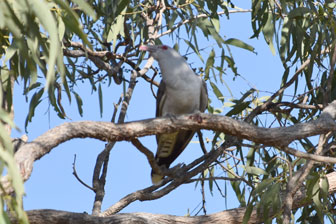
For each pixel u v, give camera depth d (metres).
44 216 8.57
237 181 11.57
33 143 7.05
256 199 9.27
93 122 7.72
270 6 10.84
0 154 4.70
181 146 10.41
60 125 7.48
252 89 11.37
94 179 10.80
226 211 10.12
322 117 8.79
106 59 12.43
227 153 11.59
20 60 7.83
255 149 11.19
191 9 11.09
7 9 5.44
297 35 10.41
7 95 8.01
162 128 8.27
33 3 5.20
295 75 11.22
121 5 10.46
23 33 6.02
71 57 12.48
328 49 11.02
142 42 12.03
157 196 10.62
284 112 11.45
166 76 10.01
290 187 8.61
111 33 11.53
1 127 4.84
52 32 5.17
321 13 10.05
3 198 4.98
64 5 5.47
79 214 8.82
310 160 8.73
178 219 9.70
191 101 10.11
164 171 9.63
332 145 9.98
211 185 11.68
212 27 10.82
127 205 10.60
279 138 8.45
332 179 10.21
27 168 6.68
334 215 11.11
